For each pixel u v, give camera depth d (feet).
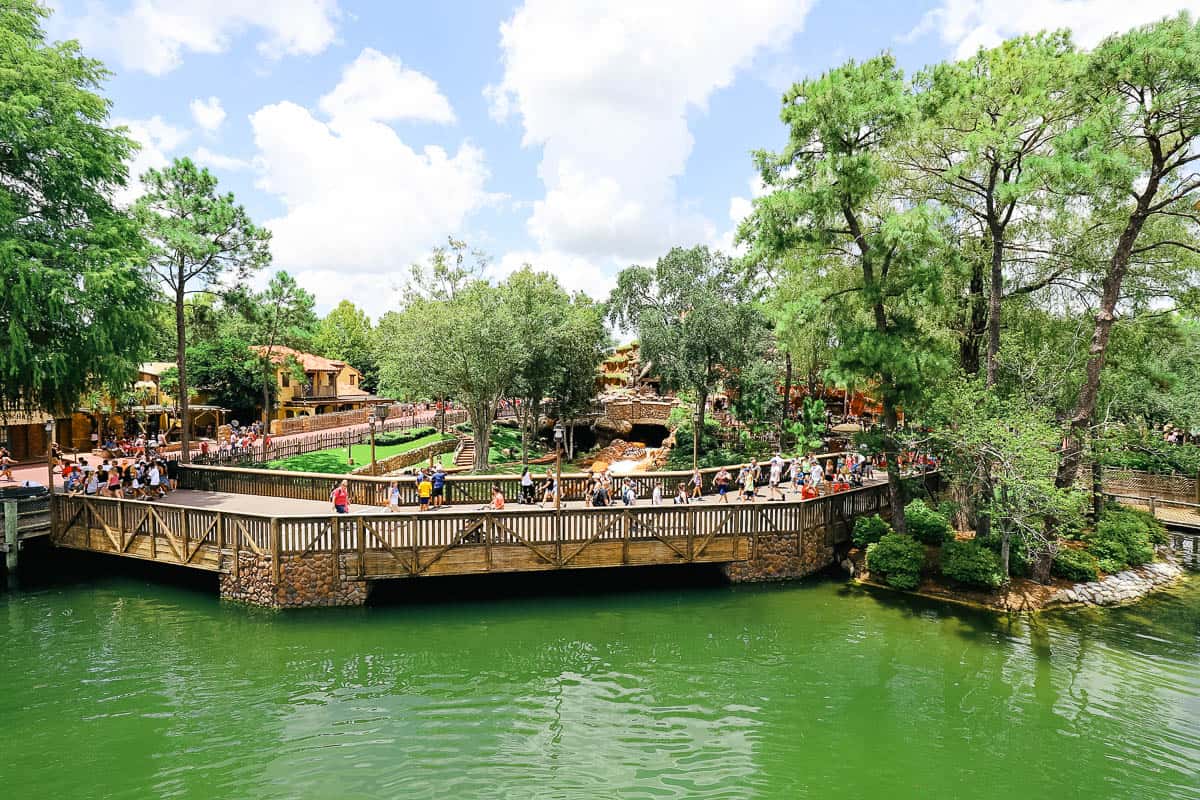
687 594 63.10
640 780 34.60
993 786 34.78
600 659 49.65
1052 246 76.18
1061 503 57.52
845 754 37.68
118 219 71.20
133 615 54.75
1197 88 53.06
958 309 77.56
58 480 92.99
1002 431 58.85
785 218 66.03
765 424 129.80
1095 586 63.05
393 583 62.23
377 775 34.42
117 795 32.30
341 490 62.54
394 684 44.91
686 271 129.18
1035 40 77.77
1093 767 36.52
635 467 129.70
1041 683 46.39
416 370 112.78
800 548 67.87
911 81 64.64
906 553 64.54
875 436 69.21
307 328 181.37
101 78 74.79
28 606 56.39
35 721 39.01
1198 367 96.43
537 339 121.08
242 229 104.68
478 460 121.90
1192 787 34.63
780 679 46.88
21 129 60.18
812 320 69.72
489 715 41.16
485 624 55.26
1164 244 66.44
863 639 53.67
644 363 210.59
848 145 64.85
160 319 105.81
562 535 61.16
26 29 68.13
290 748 36.73
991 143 61.26
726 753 37.50
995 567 60.90
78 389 70.69
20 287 58.34
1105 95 57.67
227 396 170.30
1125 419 81.25
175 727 38.70
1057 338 76.95
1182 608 60.85
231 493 78.69
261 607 56.24
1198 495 82.89
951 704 43.50
